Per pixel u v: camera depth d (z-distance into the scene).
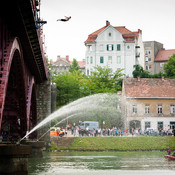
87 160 50.28
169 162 49.31
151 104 91.19
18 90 34.53
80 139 68.19
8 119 39.28
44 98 63.50
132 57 132.25
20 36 27.55
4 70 22.05
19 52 27.78
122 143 68.88
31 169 39.88
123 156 57.28
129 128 89.56
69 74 105.44
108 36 133.62
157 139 70.75
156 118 90.94
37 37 29.86
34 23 25.80
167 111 91.44
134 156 57.50
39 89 63.34
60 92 100.19
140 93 91.75
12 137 38.44
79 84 102.69
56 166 42.94
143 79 95.50
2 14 22.22
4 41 23.41
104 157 55.19
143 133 83.69
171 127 91.31
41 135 64.25
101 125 87.06
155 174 38.59
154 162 49.16
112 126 87.88
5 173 26.97
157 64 167.38
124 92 92.25
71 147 66.31
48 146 65.06
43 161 48.03
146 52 169.50
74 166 43.34
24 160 27.64
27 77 40.09
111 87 101.50
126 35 133.38
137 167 43.72
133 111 90.50
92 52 134.38
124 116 89.31
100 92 97.75
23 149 27.58
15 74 32.16
